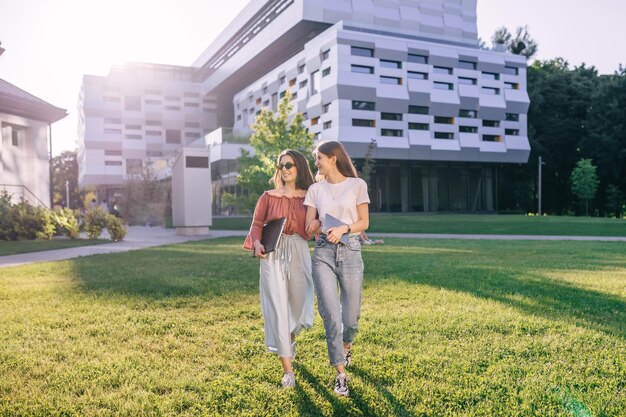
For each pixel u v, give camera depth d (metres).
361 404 3.25
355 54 43.66
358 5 49.75
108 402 3.28
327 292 3.56
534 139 53.78
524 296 6.56
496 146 49.25
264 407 3.24
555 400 3.26
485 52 49.06
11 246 14.99
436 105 46.62
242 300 6.41
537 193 56.25
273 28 54.06
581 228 23.69
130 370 3.85
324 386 3.55
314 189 3.81
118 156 80.62
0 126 21.03
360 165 44.97
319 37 45.91
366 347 4.38
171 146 83.25
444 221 29.58
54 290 7.14
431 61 46.72
